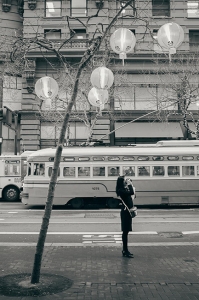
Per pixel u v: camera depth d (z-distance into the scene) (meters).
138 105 27.34
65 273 6.32
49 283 5.68
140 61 27.16
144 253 7.98
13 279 5.93
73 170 17.77
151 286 5.56
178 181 17.66
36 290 5.32
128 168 17.73
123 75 25.61
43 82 6.99
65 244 9.04
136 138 27.83
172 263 7.05
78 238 10.21
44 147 27.70
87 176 17.69
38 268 5.74
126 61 27.19
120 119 27.42
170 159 17.78
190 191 17.67
